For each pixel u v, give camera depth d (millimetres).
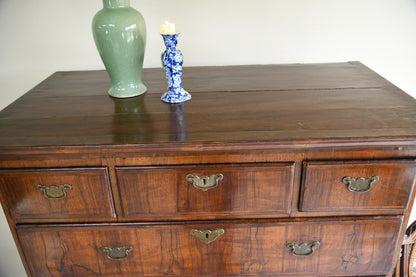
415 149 688
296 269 835
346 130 691
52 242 791
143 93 937
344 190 728
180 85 874
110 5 823
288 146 672
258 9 1127
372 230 778
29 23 1119
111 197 739
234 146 670
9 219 763
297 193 741
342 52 1189
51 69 1190
